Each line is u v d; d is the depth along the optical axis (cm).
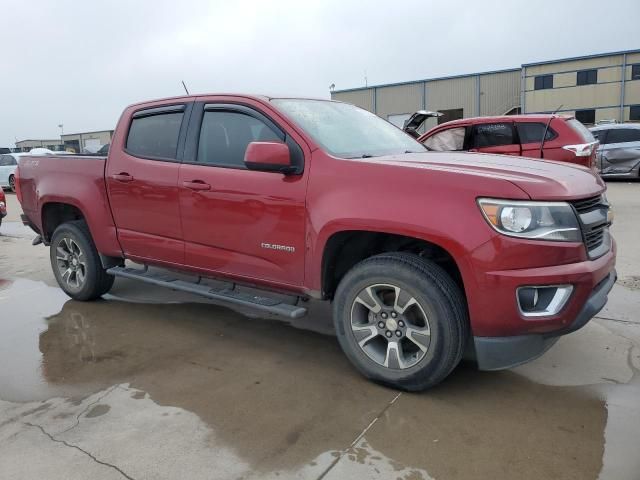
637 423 279
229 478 242
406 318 308
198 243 400
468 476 240
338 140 362
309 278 342
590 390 316
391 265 305
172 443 271
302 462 252
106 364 372
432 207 288
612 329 408
